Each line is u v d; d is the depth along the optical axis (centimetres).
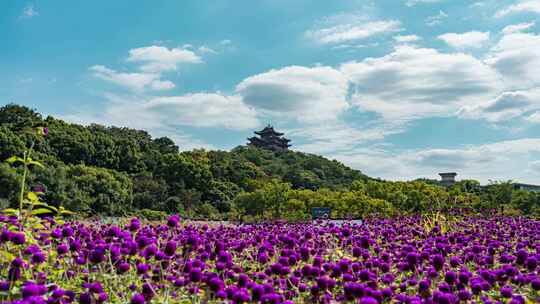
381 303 406
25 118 5222
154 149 6209
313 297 447
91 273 476
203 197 5000
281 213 3503
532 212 2575
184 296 443
